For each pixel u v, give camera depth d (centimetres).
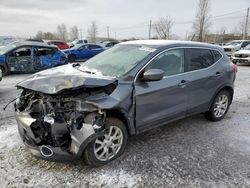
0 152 385
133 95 368
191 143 434
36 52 1163
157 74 367
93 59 470
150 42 458
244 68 1517
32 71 1170
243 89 865
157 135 463
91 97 329
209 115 528
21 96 369
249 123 534
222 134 474
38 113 340
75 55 1892
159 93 400
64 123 321
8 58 1095
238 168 360
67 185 315
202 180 331
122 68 391
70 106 326
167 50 424
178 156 389
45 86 328
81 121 323
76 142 322
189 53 458
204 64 486
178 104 438
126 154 390
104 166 357
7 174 332
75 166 354
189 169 355
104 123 341
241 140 450
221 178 336
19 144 411
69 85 318
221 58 525
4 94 750
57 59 1223
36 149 334
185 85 439
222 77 513
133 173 342
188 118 552
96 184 318
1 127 479
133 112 374
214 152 404
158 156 387
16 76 1100
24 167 348
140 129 393
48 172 339
